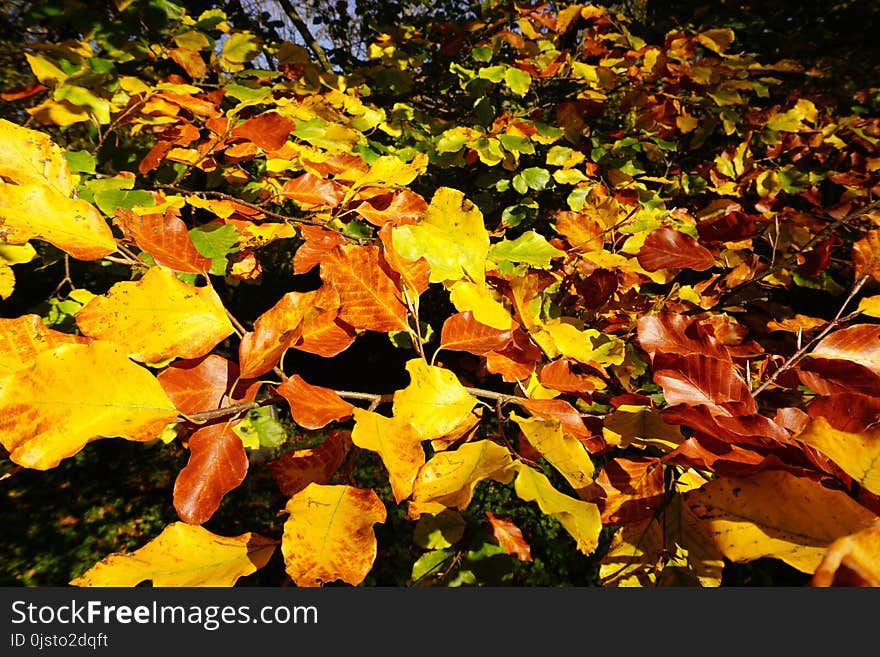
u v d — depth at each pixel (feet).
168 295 2.27
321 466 2.57
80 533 14.19
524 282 3.21
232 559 2.08
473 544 2.87
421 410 2.31
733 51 10.23
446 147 6.03
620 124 9.95
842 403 2.24
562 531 11.71
